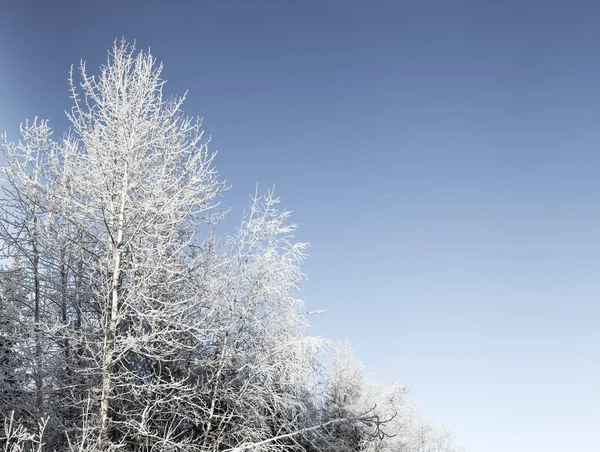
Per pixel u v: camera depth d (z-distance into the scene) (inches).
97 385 395.5
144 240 418.9
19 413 399.2
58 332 412.8
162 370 447.5
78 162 418.9
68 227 427.2
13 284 427.5
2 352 402.9
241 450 422.3
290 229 500.4
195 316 453.1
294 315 500.1
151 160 431.5
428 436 885.2
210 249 491.8
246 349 481.7
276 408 467.5
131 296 395.2
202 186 441.7
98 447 361.4
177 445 402.6
